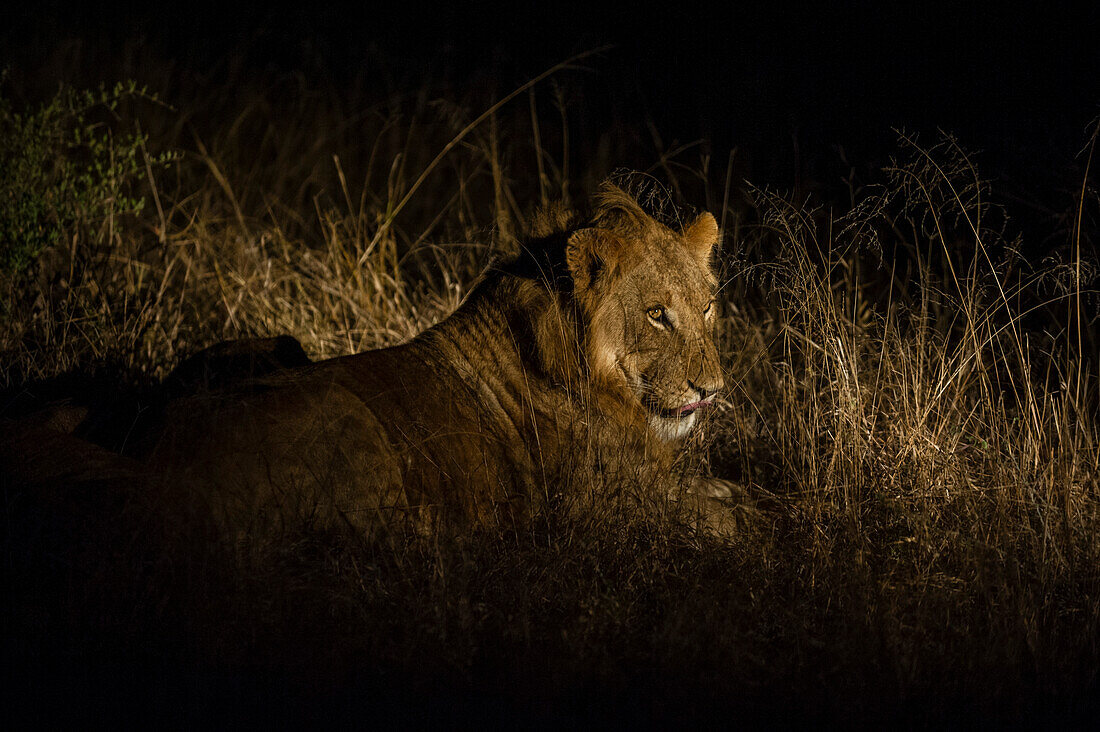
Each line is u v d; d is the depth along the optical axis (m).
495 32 24.11
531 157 20.20
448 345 9.40
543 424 9.34
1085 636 7.60
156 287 13.23
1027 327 12.91
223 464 7.64
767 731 6.69
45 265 12.70
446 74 22.44
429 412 8.84
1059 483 9.43
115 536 6.98
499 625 7.34
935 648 7.48
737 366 11.81
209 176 17.97
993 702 6.89
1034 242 13.99
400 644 7.04
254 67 22.98
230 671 6.69
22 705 6.39
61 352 11.17
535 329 9.33
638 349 9.33
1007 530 8.73
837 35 19.78
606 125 20.70
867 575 8.13
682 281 9.38
